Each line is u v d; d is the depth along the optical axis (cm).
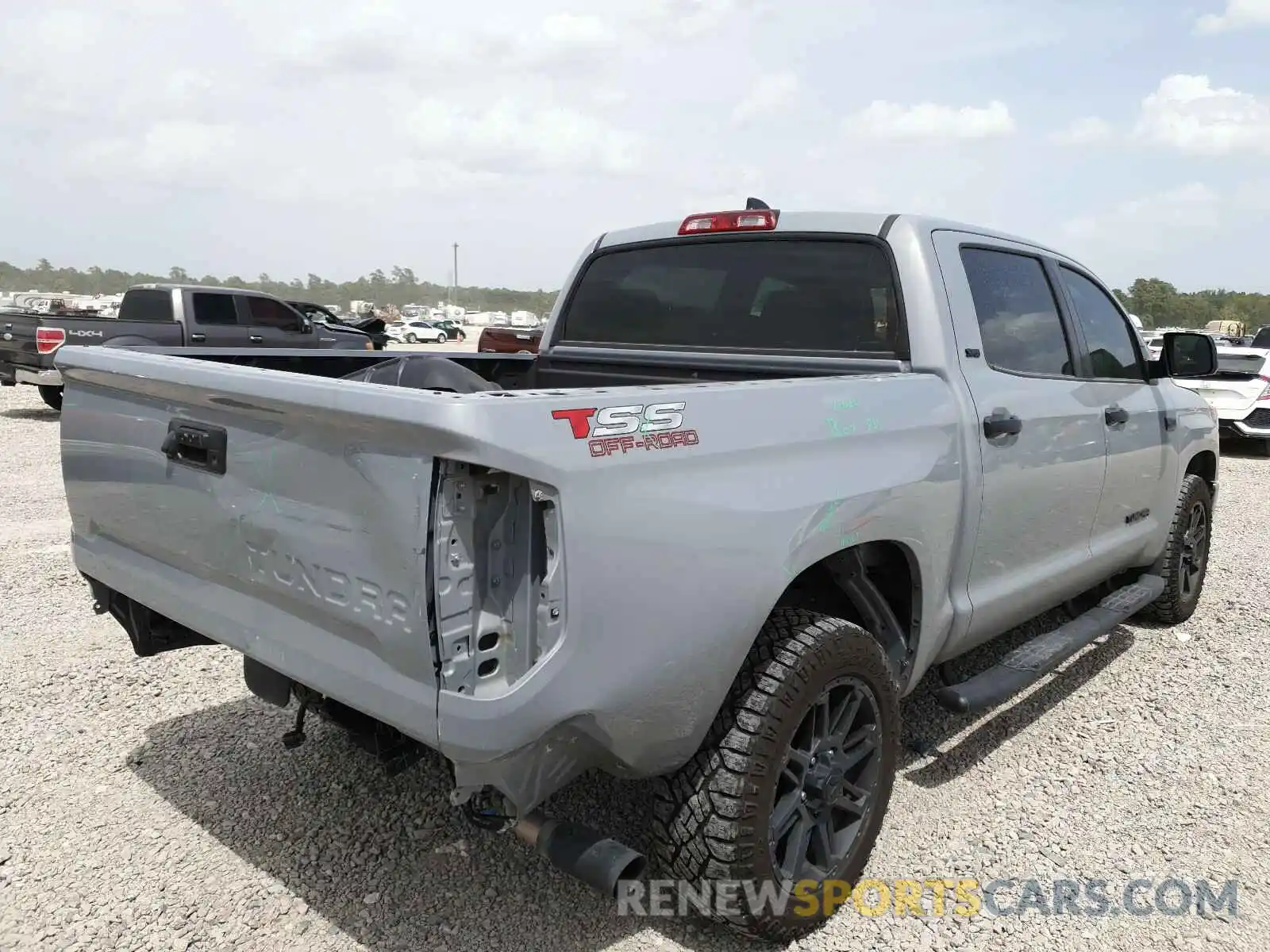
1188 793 343
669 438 214
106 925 256
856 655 258
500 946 252
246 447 226
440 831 307
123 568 278
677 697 219
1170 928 268
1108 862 299
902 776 352
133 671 429
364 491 198
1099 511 413
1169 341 450
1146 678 454
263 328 1501
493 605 196
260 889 273
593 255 429
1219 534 773
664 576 210
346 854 292
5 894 267
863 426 270
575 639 195
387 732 241
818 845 262
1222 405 1275
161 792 326
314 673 216
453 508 189
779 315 357
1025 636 492
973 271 343
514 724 191
